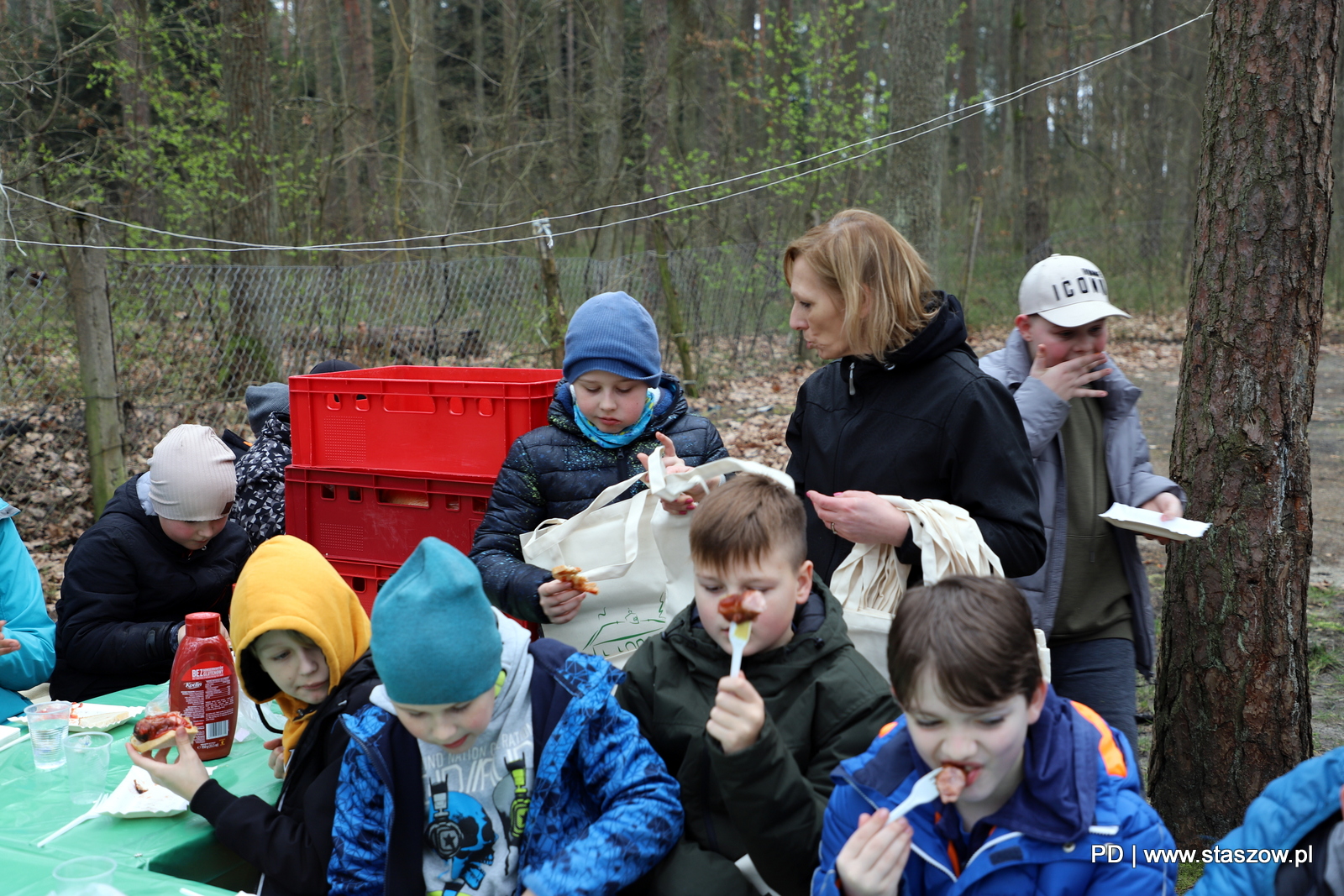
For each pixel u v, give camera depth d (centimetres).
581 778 209
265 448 425
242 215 1144
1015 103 2120
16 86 961
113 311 683
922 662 160
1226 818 311
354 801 205
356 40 1838
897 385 252
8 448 629
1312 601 538
